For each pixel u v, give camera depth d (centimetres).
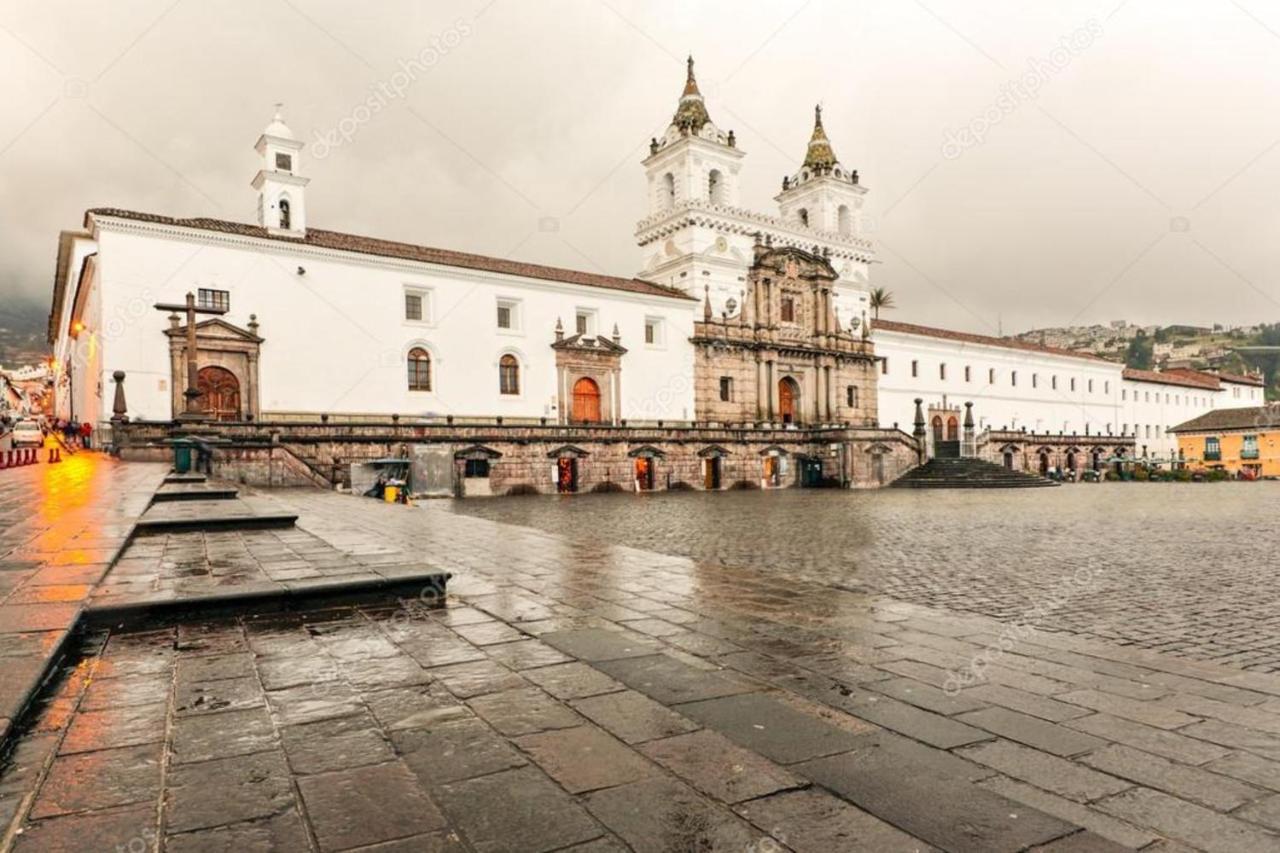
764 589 924
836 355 6481
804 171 7125
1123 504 3259
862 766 381
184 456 2309
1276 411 7962
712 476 5300
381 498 3189
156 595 640
